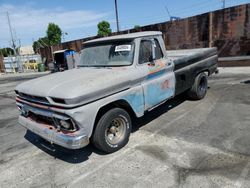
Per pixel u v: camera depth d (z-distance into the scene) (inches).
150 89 193.8
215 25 522.3
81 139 146.0
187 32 575.2
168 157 158.4
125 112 174.4
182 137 186.4
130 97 175.6
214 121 211.8
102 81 157.9
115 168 152.3
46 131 160.1
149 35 203.0
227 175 133.6
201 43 556.1
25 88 173.5
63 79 170.4
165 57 219.1
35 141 210.1
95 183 139.3
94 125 162.1
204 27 542.0
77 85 150.9
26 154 186.2
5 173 161.6
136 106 182.1
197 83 265.6
